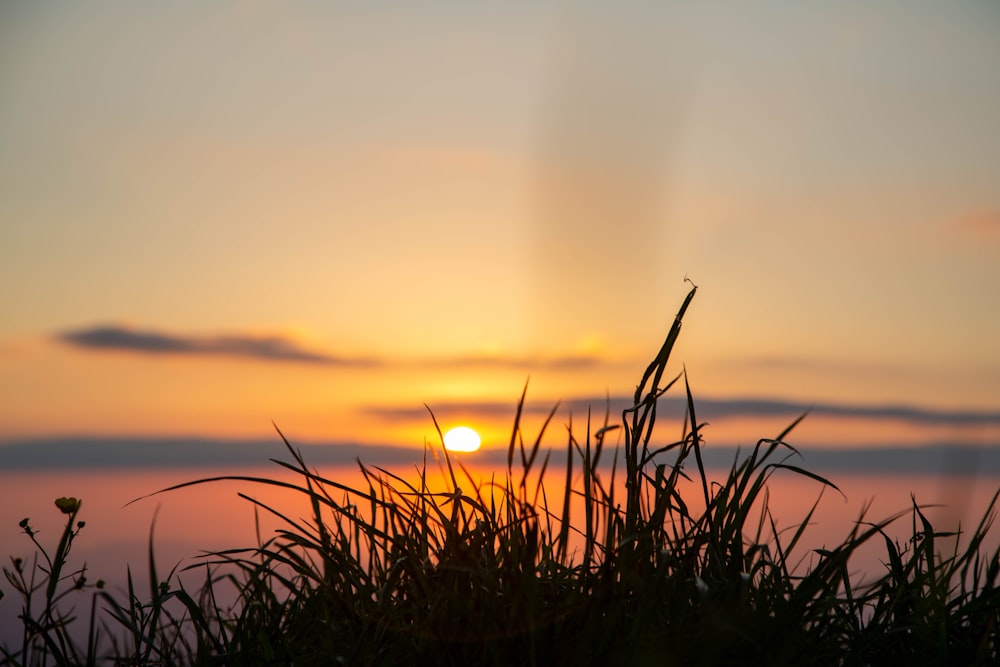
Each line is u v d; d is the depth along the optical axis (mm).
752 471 1895
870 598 1902
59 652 1879
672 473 1857
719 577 1856
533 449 1769
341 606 1900
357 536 2168
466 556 1881
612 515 1699
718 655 1604
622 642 1620
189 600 1887
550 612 1673
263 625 1988
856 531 1890
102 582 2100
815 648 1742
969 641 1874
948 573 1858
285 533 1969
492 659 1638
